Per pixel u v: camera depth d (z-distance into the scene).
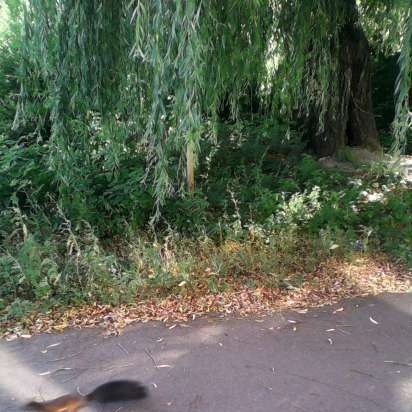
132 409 2.88
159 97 3.39
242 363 3.32
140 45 3.40
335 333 3.70
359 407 2.85
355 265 4.97
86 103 4.43
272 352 3.45
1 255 4.73
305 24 5.14
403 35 4.15
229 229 5.36
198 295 4.34
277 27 5.14
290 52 5.28
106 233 5.61
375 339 3.61
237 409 2.85
